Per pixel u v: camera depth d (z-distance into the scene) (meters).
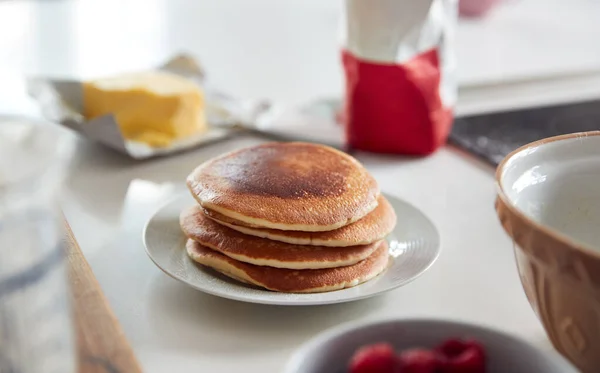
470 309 0.63
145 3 1.73
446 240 0.72
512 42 1.41
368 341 0.50
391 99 0.86
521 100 1.05
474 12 1.61
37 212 0.46
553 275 0.52
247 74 1.25
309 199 0.64
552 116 0.97
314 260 0.62
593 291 0.50
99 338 0.55
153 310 0.62
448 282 0.66
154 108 0.90
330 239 0.62
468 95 1.07
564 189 0.59
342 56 0.89
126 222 0.74
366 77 0.86
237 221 0.63
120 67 1.28
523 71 1.19
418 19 0.84
